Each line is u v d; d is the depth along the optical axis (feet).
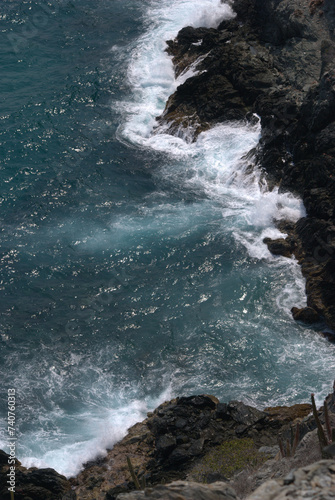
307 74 183.62
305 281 138.00
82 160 179.42
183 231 154.30
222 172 173.88
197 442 100.58
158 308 134.10
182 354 123.85
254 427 102.78
